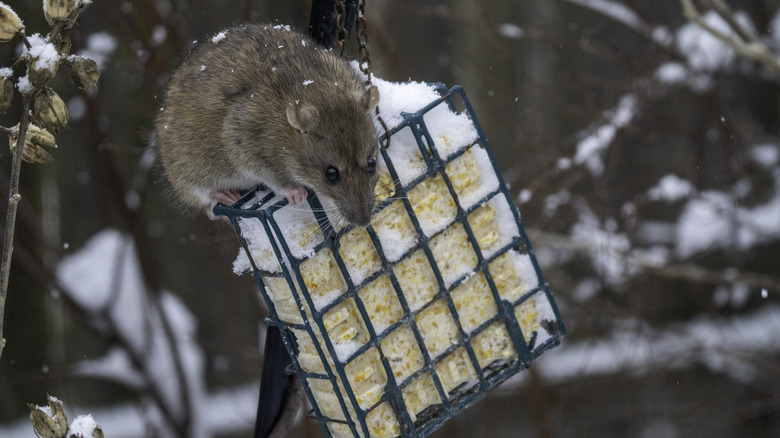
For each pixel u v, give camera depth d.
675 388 15.74
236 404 14.31
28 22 11.30
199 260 13.80
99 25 12.13
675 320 16.50
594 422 15.28
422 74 14.41
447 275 6.01
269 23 7.61
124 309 12.06
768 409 15.56
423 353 5.88
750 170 14.62
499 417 15.23
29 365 12.83
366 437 5.68
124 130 12.45
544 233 12.42
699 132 13.73
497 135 14.45
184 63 7.16
